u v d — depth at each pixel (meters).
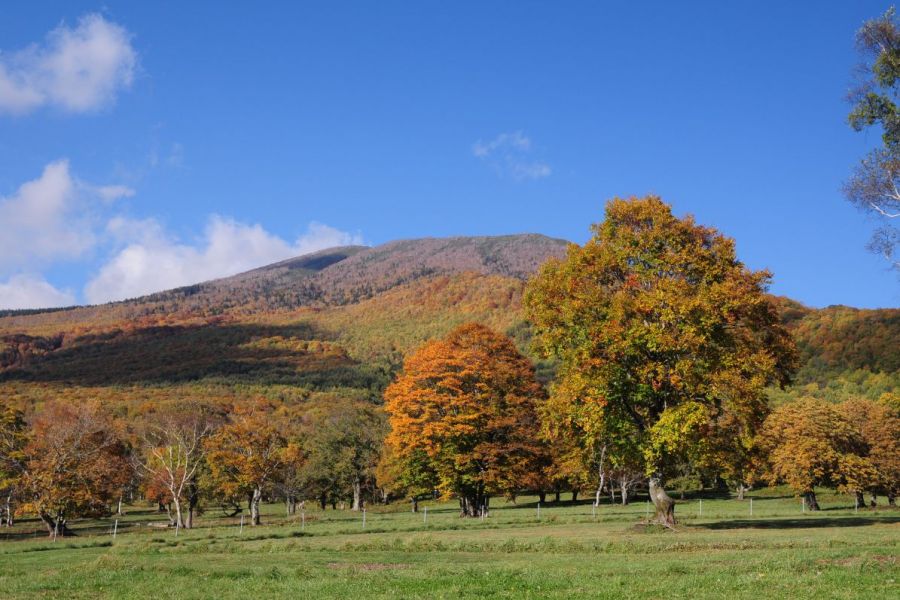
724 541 27.09
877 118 34.59
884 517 43.94
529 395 55.12
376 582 20.19
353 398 182.25
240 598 18.48
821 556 20.78
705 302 30.92
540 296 35.22
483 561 25.14
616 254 34.78
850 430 72.00
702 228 35.16
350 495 96.94
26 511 58.31
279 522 64.88
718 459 34.81
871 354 119.81
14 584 21.88
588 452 38.44
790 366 34.59
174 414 85.75
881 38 34.19
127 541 42.34
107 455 66.56
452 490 53.03
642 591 16.98
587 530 37.47
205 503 82.06
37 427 63.62
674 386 32.53
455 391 54.38
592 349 32.50
